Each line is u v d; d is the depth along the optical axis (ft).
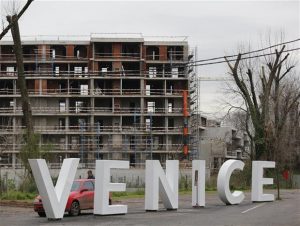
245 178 177.68
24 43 322.96
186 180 179.01
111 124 315.17
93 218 73.41
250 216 75.56
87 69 321.73
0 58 324.60
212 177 195.72
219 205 100.37
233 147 358.84
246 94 193.16
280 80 206.80
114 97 315.58
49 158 135.23
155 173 86.02
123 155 309.42
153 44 321.93
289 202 108.37
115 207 78.59
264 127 191.62
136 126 311.88
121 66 318.04
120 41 318.45
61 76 317.63
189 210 88.12
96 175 77.61
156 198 85.81
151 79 318.04
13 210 90.63
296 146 244.42
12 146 272.51
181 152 305.94
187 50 321.32
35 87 317.63
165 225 62.95
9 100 320.91
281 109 221.87
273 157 194.80
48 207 70.69
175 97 316.40
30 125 128.98
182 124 315.58
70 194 77.82
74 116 314.96
